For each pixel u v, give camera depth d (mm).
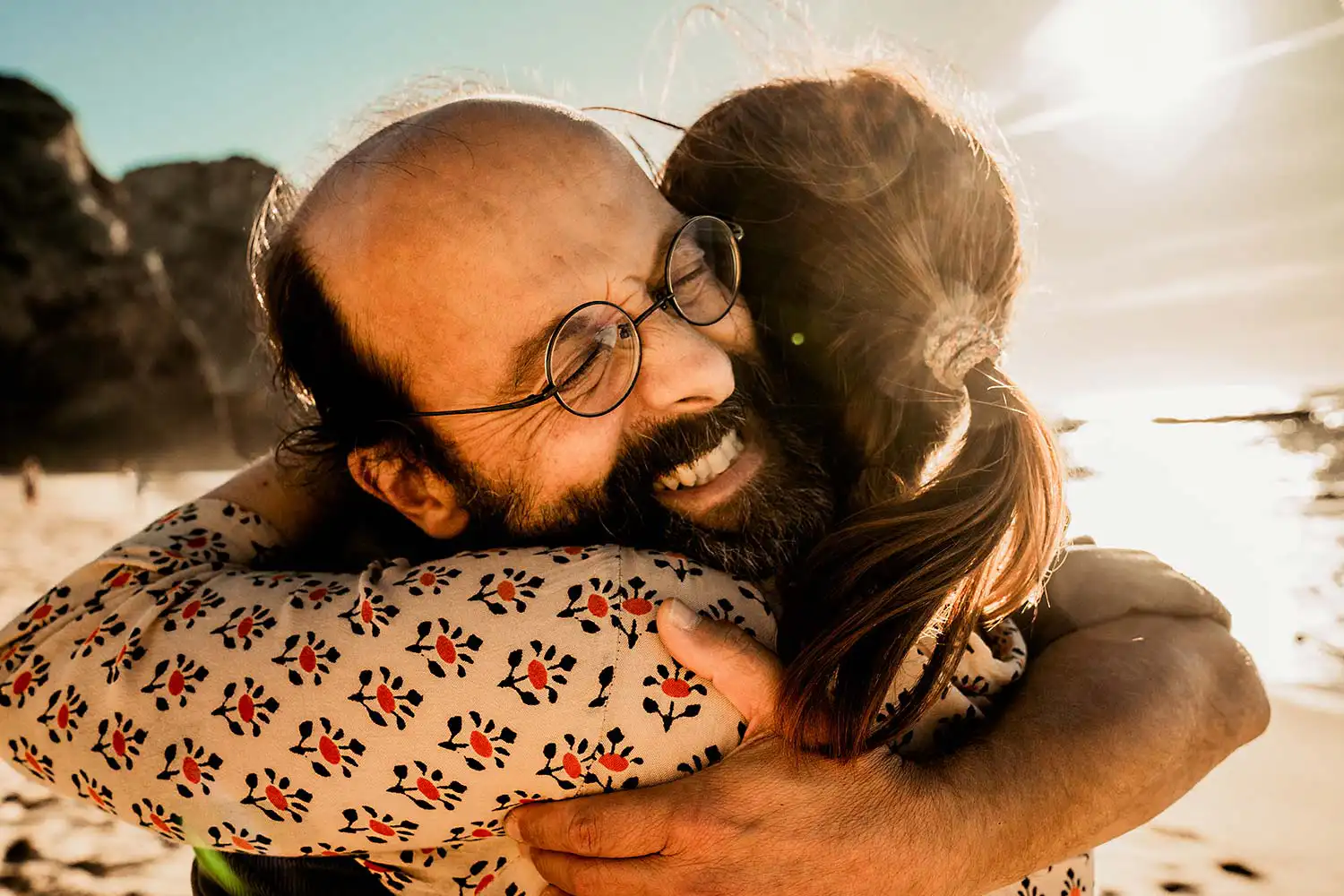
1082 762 1066
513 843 1104
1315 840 3432
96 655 1097
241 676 1004
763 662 955
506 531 1205
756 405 1219
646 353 1104
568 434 1111
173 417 64625
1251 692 1234
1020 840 1010
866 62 1333
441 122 1128
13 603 11695
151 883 3285
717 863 926
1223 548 12883
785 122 1249
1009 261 1217
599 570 985
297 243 1217
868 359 1183
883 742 979
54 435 60188
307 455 1360
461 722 939
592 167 1123
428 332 1116
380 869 1191
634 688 941
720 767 948
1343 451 33844
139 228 105938
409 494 1270
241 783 998
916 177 1160
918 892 955
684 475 1151
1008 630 1286
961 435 1123
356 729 957
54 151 62906
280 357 1414
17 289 58875
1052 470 1110
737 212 1288
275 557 1406
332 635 992
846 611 962
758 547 1163
